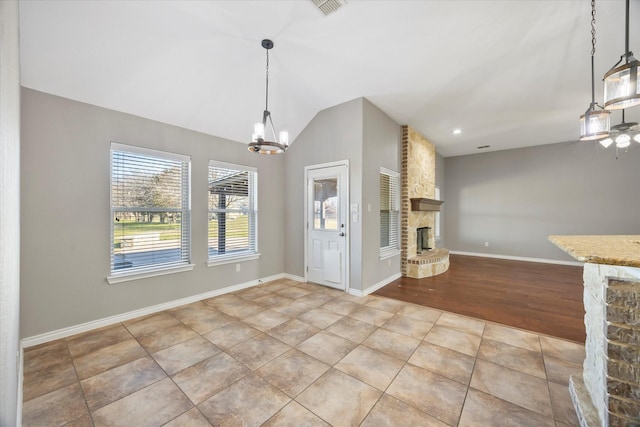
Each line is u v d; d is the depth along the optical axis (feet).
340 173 13.11
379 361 7.12
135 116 10.06
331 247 13.58
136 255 10.24
